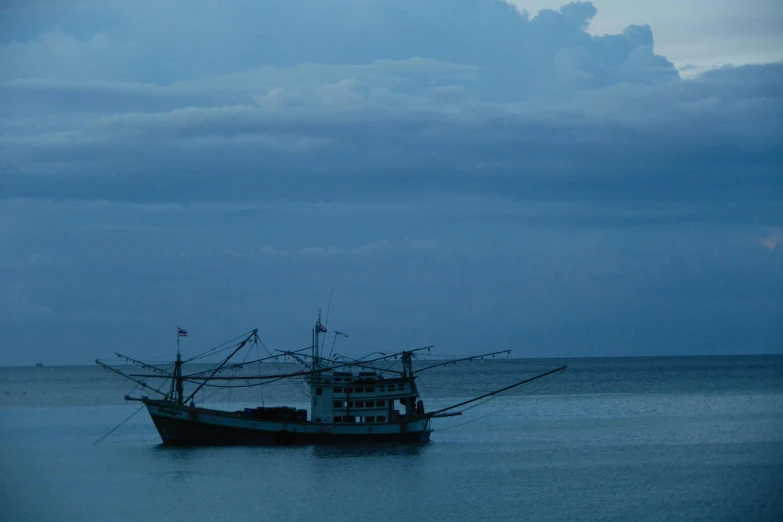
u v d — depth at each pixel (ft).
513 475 310.45
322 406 375.04
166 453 364.38
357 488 289.33
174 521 250.37
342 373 378.73
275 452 359.87
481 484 293.64
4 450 390.21
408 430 373.81
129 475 317.42
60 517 258.16
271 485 295.28
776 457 343.87
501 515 252.01
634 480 299.58
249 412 386.11
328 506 264.52
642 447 379.76
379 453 360.07
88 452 376.89
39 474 323.98
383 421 373.61
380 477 307.99
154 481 305.32
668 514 252.21
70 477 315.99
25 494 288.10
